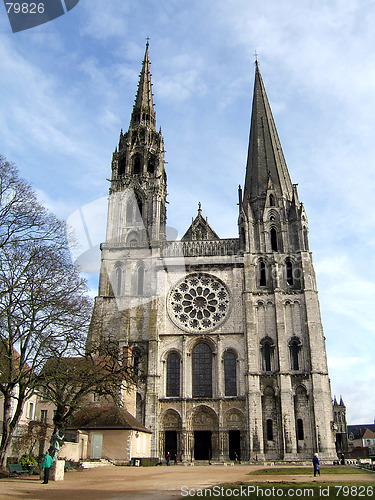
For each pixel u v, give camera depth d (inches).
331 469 2224.4
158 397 3196.4
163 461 3036.4
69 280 1818.4
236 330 3353.8
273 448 3031.5
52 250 1788.9
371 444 7770.7
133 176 3964.1
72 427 2573.8
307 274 3447.3
